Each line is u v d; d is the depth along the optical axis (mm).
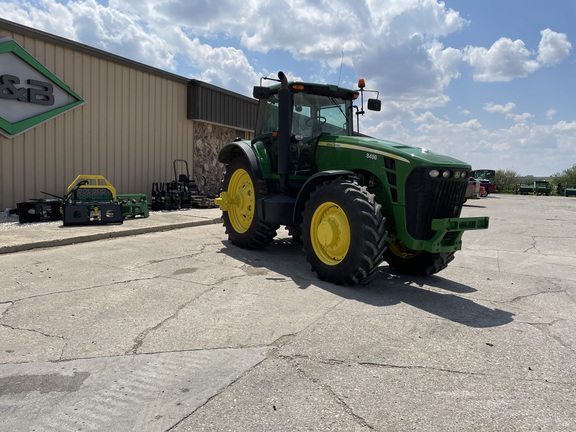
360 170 5336
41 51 9148
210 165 14109
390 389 2580
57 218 8625
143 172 11695
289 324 3559
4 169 8734
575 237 9570
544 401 2492
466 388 2619
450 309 4125
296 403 2400
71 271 5031
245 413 2301
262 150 6461
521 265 6418
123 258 5762
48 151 9461
